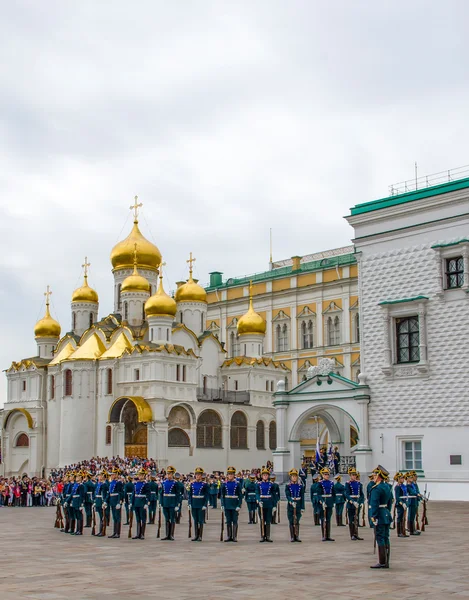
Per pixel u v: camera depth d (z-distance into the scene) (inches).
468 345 1763.0
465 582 700.7
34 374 3341.5
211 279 4234.7
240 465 3174.2
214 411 3102.9
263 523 1066.7
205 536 1165.1
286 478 1999.3
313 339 3651.6
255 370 3373.5
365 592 649.6
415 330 1876.2
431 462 1795.0
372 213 1958.7
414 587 673.6
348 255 3656.5
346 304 3545.8
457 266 1808.6
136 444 2908.5
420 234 1877.5
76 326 3597.4
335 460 2043.6
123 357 3014.3
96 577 745.0
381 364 1908.2
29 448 3270.2
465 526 1227.2
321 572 766.5
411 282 1879.9
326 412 2155.5
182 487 1134.4
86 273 3659.0
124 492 1174.3
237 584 695.1
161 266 3216.0
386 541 792.3
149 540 1109.7
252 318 3526.1
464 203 1807.3
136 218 3553.2
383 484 804.0
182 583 703.7
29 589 676.1
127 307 3341.5
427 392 1820.9
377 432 1898.4
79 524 1227.2
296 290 3732.8
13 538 1157.7
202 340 3408.0
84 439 3034.0
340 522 1304.1
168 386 2957.7
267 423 3356.3
